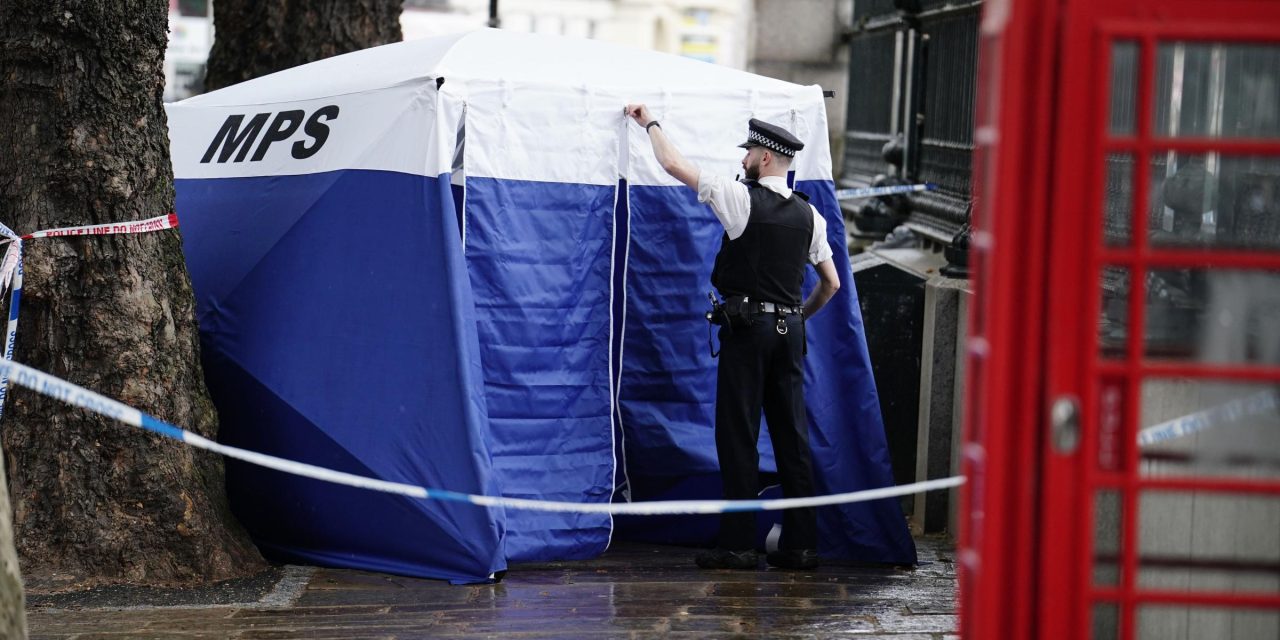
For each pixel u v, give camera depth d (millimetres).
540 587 11641
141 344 11570
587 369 12797
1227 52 7922
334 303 12234
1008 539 6582
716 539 13391
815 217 12234
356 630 10367
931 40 20172
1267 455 7750
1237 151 6285
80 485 11414
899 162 20906
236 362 12648
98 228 11406
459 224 12164
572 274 12617
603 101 12672
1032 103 6414
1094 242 6406
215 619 10594
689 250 13094
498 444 12320
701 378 13250
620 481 13430
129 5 11383
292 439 12305
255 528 12672
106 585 11320
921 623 10875
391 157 12109
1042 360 6543
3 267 11234
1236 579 7867
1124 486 6543
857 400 12961
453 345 11547
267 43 18391
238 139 13836
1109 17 6320
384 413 11828
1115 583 8391
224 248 13125
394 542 11930
